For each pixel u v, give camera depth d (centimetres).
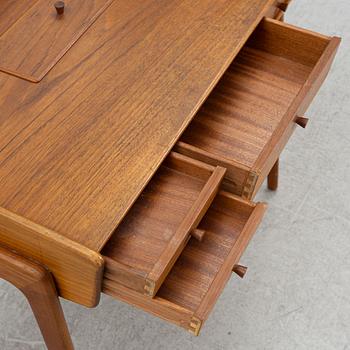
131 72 124
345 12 227
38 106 117
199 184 117
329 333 157
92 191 107
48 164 109
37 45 127
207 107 134
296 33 138
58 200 105
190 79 124
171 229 112
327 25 223
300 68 142
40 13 133
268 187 180
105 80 122
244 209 118
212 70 126
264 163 114
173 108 119
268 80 140
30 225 100
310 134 193
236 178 116
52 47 127
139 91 121
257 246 170
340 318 159
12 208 104
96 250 100
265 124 132
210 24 134
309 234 173
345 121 198
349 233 174
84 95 119
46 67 123
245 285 163
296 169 186
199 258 115
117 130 115
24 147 111
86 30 130
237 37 132
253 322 157
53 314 115
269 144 117
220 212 119
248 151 128
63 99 118
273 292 162
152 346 153
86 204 105
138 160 111
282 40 141
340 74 209
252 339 155
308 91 126
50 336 125
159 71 125
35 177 107
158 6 137
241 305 159
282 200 179
